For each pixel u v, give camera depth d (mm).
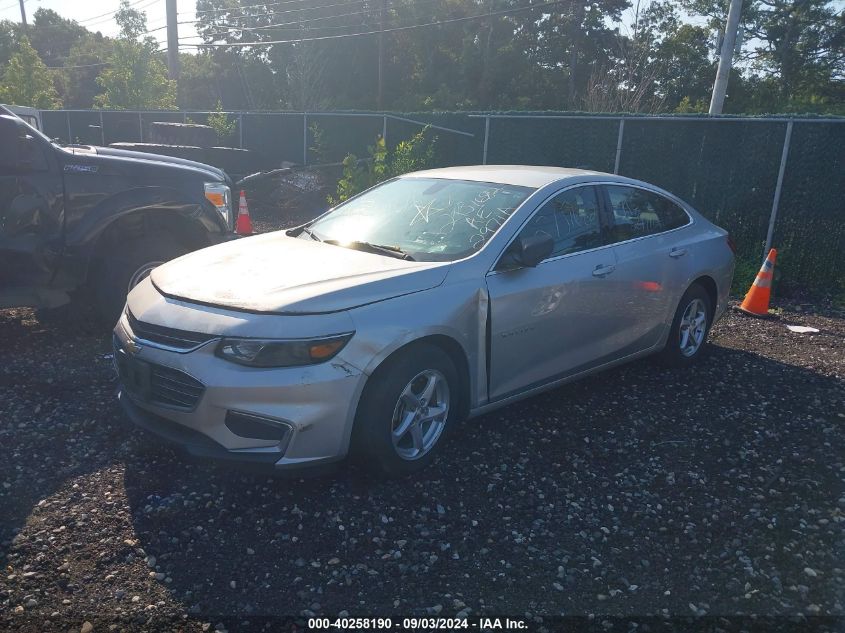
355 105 46438
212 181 6648
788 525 3652
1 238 5512
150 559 3203
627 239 5215
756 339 7090
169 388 3680
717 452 4453
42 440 4262
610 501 3836
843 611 3014
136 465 4020
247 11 50000
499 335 4242
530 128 12133
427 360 3863
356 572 3174
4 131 5523
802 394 5508
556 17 46094
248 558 3240
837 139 8930
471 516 3635
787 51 42781
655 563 3318
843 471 4254
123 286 6043
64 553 3225
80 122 24781
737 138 9711
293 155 19312
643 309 5266
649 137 10594
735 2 13859
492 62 44625
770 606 3037
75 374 5293
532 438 4539
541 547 3406
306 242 4703
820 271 9305
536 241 4215
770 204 9547
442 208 4766
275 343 3463
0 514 3500
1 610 2857
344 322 3576
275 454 3500
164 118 22422
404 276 3910
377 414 3686
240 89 51906
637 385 5543
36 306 5785
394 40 46906
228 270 4102
